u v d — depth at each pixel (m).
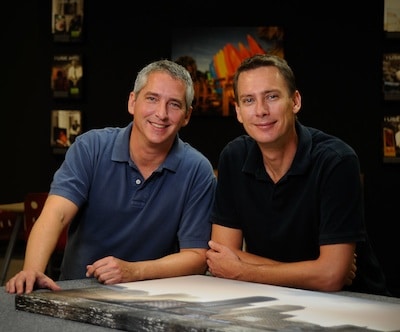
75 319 1.77
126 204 2.78
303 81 7.76
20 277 2.17
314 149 2.50
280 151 2.47
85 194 2.77
